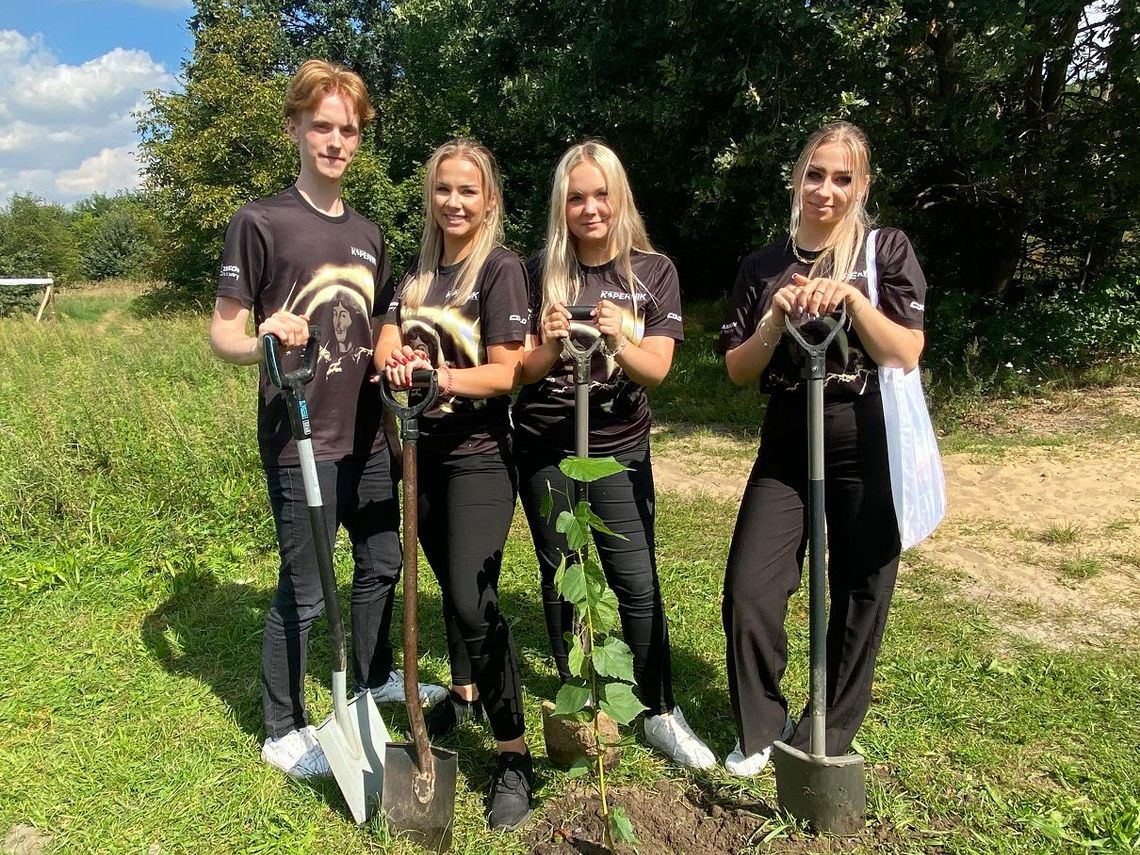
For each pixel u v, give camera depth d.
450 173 2.23
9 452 5.11
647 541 2.45
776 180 7.54
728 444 6.65
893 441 2.14
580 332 2.14
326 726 2.32
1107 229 9.29
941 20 7.10
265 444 2.45
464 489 2.29
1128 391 7.29
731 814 2.27
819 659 2.11
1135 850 2.10
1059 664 3.02
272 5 23.78
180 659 3.27
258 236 2.34
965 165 8.70
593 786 2.40
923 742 2.59
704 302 14.41
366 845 2.23
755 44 7.44
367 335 2.53
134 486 4.68
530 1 10.66
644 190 10.86
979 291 9.77
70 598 3.76
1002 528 4.48
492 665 2.30
